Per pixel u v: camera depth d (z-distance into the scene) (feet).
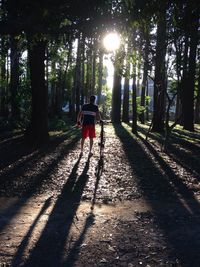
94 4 17.04
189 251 19.17
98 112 47.03
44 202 27.22
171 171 40.24
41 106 58.65
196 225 23.13
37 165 40.60
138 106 124.36
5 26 17.04
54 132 79.66
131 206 26.84
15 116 81.71
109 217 24.08
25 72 98.12
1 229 21.42
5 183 32.40
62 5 16.89
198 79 101.09
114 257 18.17
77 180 34.30
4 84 124.26
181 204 27.86
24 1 17.11
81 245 19.45
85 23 17.44
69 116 147.43
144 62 62.90
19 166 39.73
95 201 27.84
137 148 57.26
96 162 43.68
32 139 58.23
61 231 21.35
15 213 24.45
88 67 162.40
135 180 35.17
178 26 32.24
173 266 17.43
